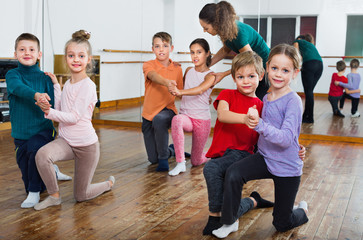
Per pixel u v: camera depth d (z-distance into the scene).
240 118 1.72
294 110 1.72
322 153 3.83
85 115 2.25
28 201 2.27
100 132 4.88
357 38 4.34
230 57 4.76
